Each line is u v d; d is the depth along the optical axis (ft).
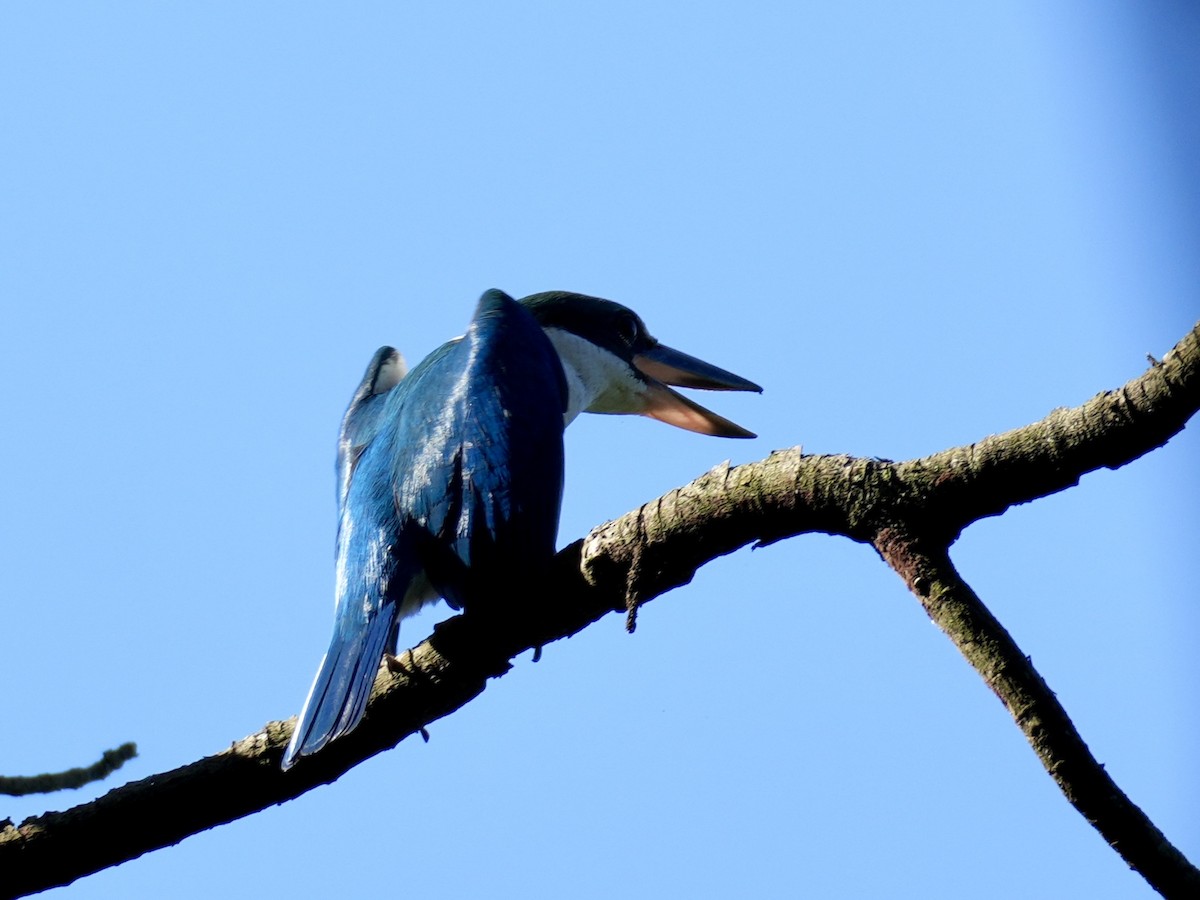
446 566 27.02
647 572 21.54
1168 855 17.11
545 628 22.68
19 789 24.59
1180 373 17.66
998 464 18.80
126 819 22.34
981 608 18.76
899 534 19.29
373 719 23.21
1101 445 18.17
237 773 22.58
